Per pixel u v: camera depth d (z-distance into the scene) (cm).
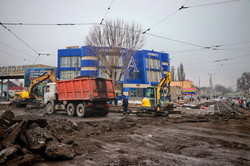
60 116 1631
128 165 446
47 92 1867
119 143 662
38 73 4312
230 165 451
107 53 2441
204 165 449
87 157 502
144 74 4375
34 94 2355
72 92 1603
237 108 3038
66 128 831
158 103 1616
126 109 1833
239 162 472
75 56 4209
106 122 1084
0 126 554
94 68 3862
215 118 1402
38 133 509
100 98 1527
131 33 2412
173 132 873
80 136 757
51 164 447
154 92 1638
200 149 590
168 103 1623
